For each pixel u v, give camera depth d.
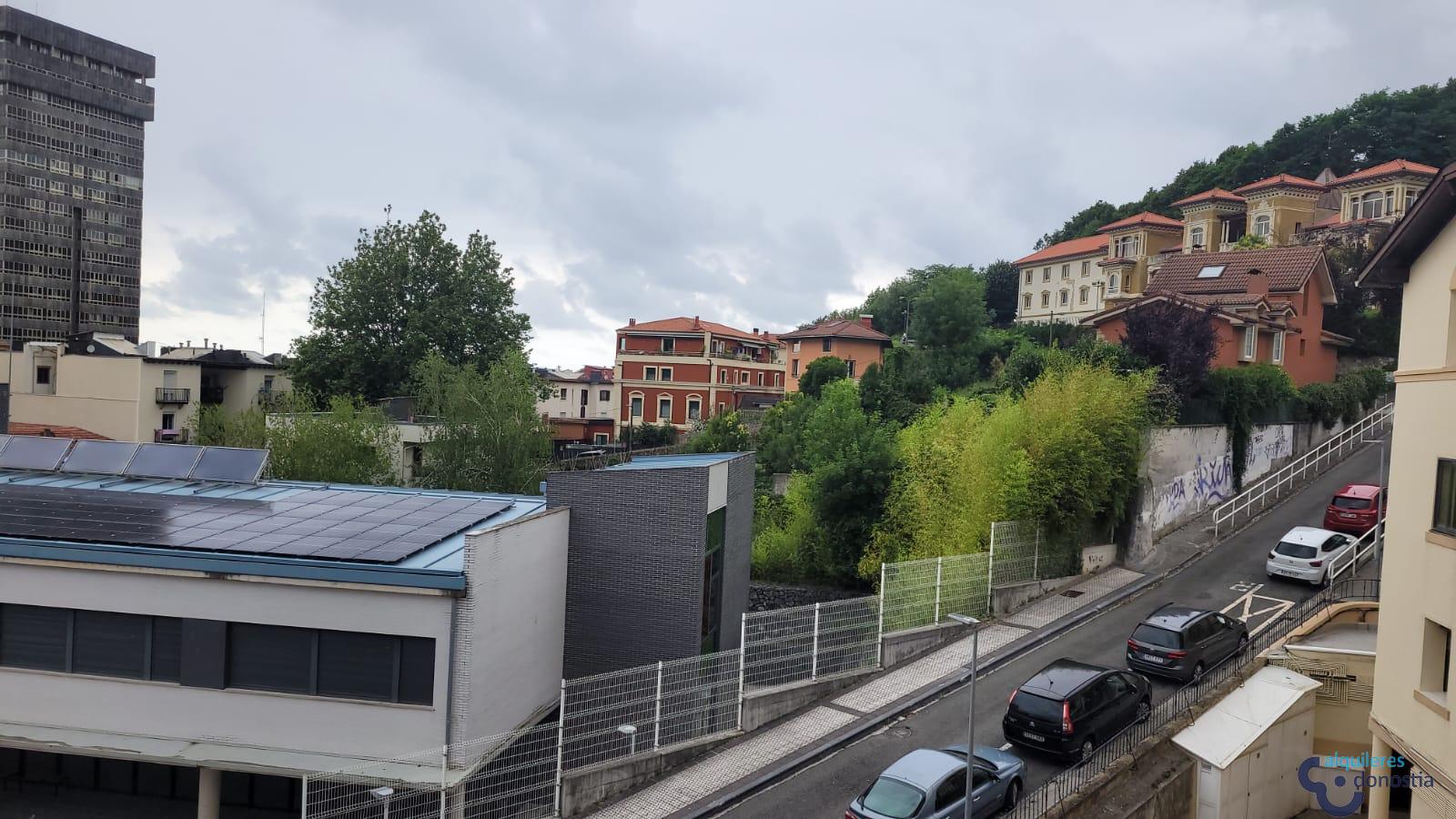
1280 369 39.38
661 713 16.94
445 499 20.95
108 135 136.25
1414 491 13.86
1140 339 34.84
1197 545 30.77
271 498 20.31
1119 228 69.19
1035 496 26.38
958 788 14.09
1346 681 20.14
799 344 68.06
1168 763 17.27
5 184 125.12
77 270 132.88
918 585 22.89
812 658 20.09
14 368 56.47
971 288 51.25
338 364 54.56
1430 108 74.75
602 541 19.09
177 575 15.02
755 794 15.91
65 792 17.70
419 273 56.25
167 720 15.17
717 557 20.94
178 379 59.69
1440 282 13.45
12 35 125.25
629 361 75.31
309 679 14.95
